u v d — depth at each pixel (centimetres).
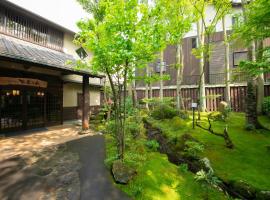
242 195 424
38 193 404
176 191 429
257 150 618
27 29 981
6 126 881
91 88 1534
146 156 579
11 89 897
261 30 515
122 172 464
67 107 1277
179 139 686
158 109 1084
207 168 499
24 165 541
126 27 423
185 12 907
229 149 626
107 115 1156
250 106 830
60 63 870
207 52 977
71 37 1274
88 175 486
